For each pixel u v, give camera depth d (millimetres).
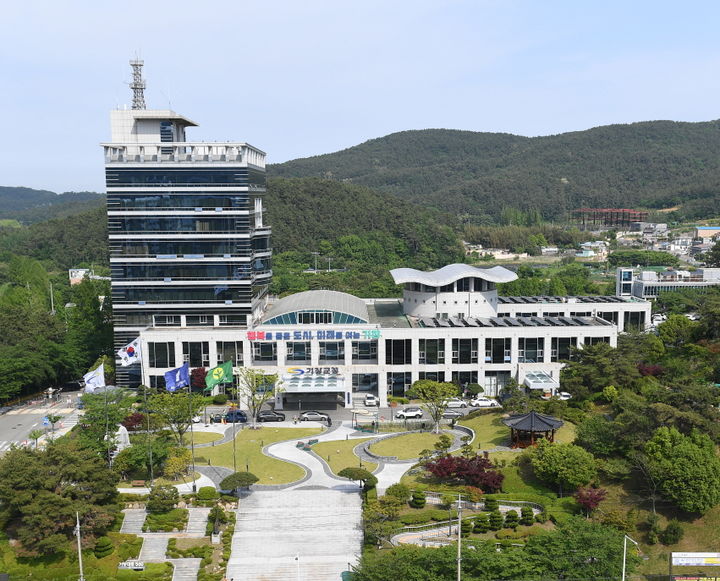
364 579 72250
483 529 86250
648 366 138000
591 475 93000
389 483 101250
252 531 90500
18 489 85125
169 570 82375
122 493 98625
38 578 79625
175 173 148500
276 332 144250
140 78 173125
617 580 70875
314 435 125312
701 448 91188
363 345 149875
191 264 152000
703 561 74938
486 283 163000
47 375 156500
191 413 116188
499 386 149375
